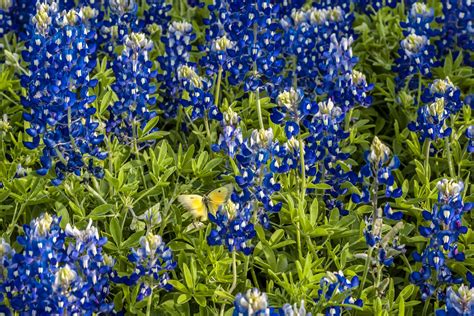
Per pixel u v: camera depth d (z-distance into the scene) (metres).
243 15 6.83
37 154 6.62
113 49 7.75
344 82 6.67
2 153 6.65
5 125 6.69
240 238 5.32
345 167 6.42
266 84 6.86
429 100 6.70
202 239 5.76
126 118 6.43
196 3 8.85
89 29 7.70
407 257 6.30
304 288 5.46
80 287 4.77
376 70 8.34
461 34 7.91
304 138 6.63
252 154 5.46
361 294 5.51
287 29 7.44
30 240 4.89
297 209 5.88
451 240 5.38
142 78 6.34
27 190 6.20
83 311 4.83
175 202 6.36
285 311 4.55
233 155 6.09
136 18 7.80
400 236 6.08
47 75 5.85
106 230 5.97
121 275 5.64
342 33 7.88
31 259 4.87
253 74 6.67
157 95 6.95
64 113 5.75
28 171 6.48
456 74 7.91
